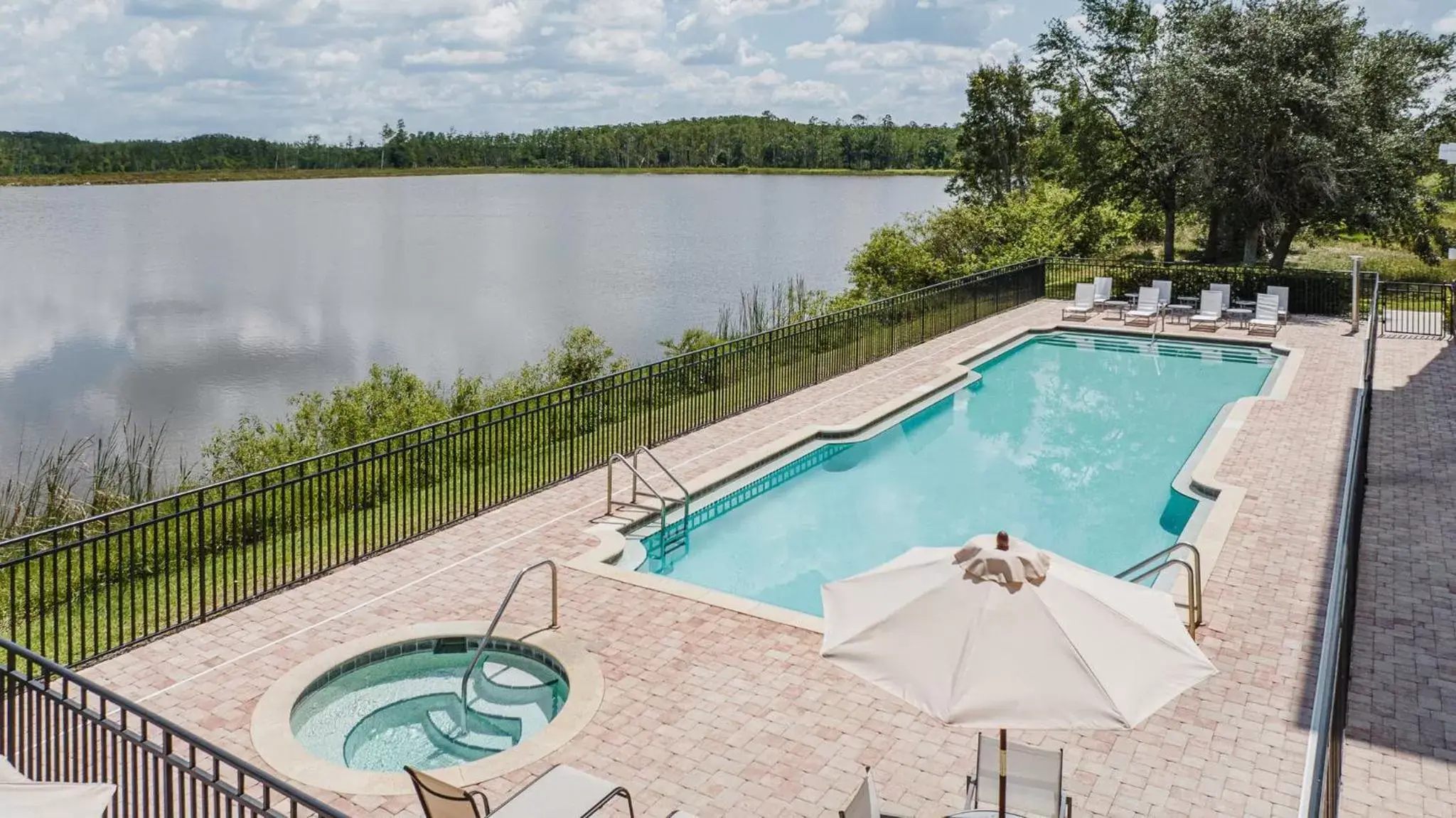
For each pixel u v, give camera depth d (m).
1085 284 29.30
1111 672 5.66
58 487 17.08
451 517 13.57
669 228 91.31
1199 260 42.31
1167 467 17.23
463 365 35.19
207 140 197.12
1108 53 37.47
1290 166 30.27
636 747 8.34
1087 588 6.14
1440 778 7.79
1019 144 58.31
